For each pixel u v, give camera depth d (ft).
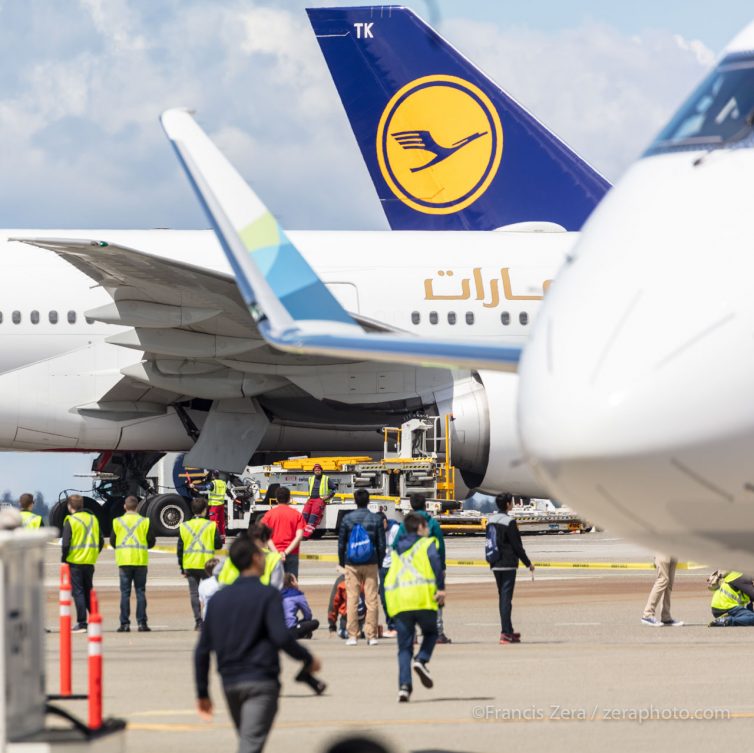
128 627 237.66
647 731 134.31
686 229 96.94
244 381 431.43
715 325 90.53
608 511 90.02
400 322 428.56
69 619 142.92
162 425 445.37
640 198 101.86
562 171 479.82
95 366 434.71
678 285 93.25
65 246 365.40
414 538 156.35
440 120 488.44
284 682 172.65
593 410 87.56
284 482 465.88
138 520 237.45
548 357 92.32
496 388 439.63
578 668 182.50
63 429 437.99
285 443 462.19
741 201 97.76
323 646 215.51
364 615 230.89
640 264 95.81
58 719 136.36
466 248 439.22
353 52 491.72
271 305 99.86
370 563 215.72
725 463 87.25
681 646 209.36
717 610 239.71
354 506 451.53
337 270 430.20
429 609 154.30
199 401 448.24
